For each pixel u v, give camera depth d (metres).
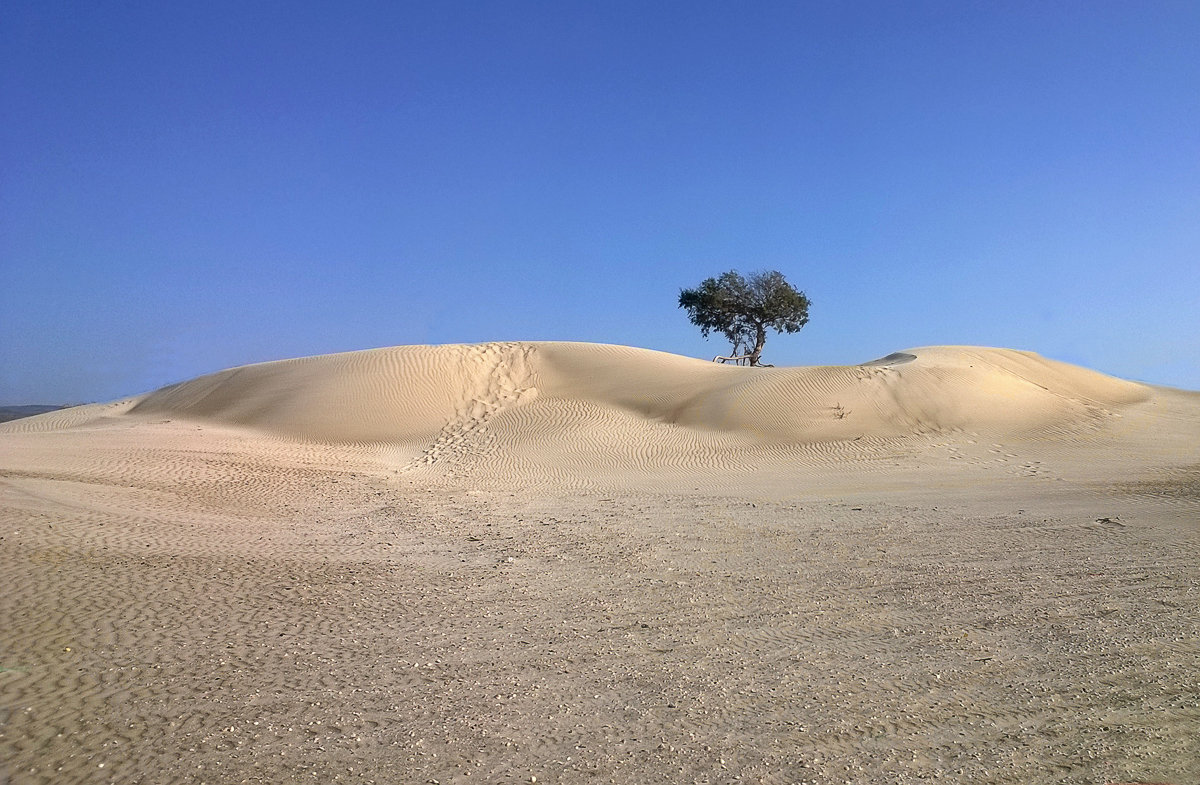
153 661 7.30
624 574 11.73
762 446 31.89
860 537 15.07
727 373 40.59
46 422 41.19
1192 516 16.97
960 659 7.70
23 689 6.51
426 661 7.60
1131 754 5.52
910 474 27.28
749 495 22.78
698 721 6.21
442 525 16.53
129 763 5.38
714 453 31.08
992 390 37.56
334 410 36.00
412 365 40.06
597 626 8.89
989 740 5.82
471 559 12.80
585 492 23.56
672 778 5.26
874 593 10.49
